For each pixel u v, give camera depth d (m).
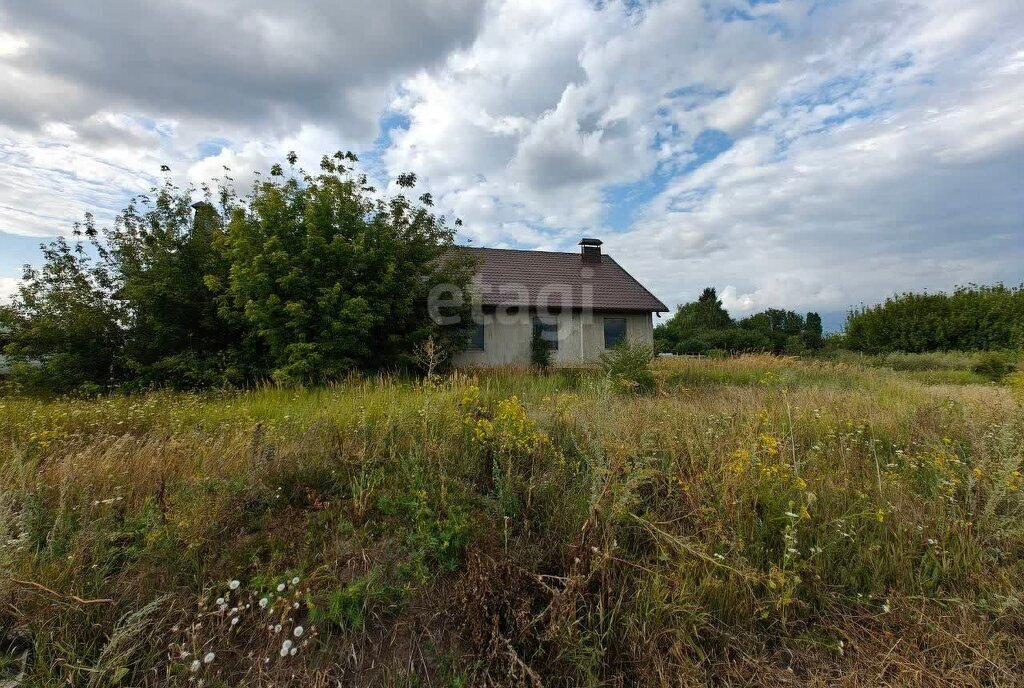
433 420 4.49
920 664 2.10
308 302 10.16
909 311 23.84
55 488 3.15
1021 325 19.70
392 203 12.10
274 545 2.66
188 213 11.34
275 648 2.12
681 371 11.78
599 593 2.33
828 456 3.98
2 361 10.19
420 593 2.45
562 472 3.54
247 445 3.85
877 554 2.70
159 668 2.03
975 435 4.22
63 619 2.10
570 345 17.94
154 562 2.46
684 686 1.97
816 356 21.34
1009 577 2.57
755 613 2.29
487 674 1.99
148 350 10.48
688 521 2.96
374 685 2.03
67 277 10.39
